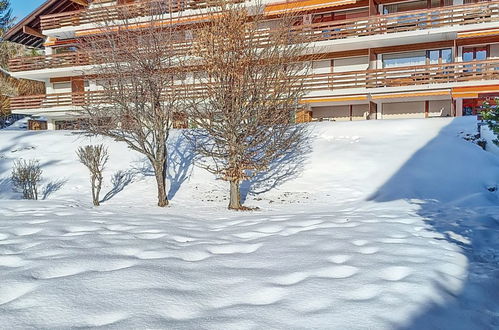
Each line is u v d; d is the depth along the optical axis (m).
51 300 3.55
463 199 10.10
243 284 4.01
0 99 32.78
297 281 4.09
